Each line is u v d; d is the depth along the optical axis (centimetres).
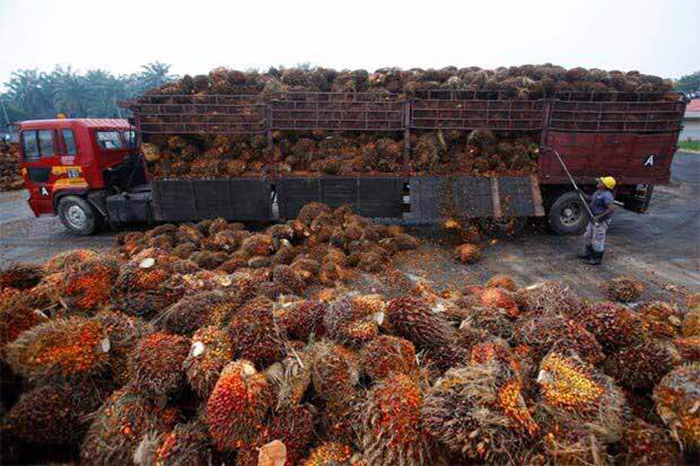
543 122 794
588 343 265
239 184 811
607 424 204
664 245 802
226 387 213
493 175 800
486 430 190
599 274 655
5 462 219
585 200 817
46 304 307
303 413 226
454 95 812
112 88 7769
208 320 296
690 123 3944
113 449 211
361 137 842
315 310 300
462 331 296
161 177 820
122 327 278
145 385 232
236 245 684
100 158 890
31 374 241
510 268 682
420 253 746
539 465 190
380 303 299
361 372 241
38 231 976
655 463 198
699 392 205
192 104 810
